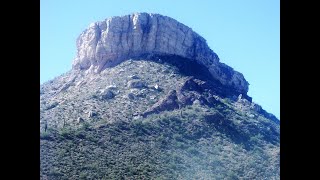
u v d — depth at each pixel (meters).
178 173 58.53
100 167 54.78
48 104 65.44
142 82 71.50
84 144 56.56
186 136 63.31
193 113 66.56
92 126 60.56
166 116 65.25
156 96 69.12
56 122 60.69
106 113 63.53
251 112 73.19
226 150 62.91
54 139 56.00
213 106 69.69
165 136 62.12
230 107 72.94
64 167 53.16
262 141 67.44
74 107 63.94
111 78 73.12
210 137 65.25
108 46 78.19
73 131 58.06
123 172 54.41
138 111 65.75
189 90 72.25
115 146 57.88
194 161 60.56
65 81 74.94
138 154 58.59
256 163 61.53
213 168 59.91
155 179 55.41
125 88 70.62
